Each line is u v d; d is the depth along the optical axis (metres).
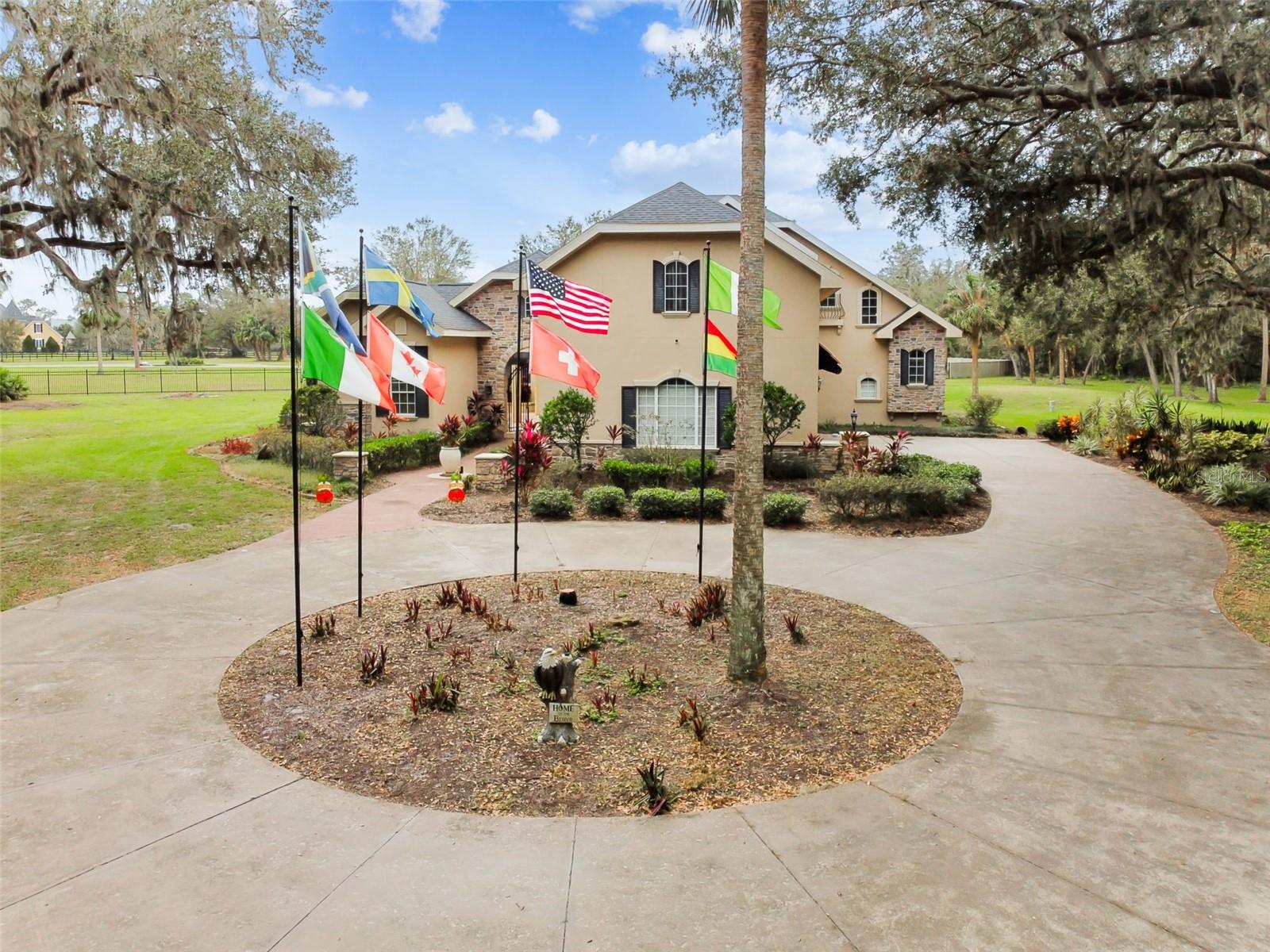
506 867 4.63
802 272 18.48
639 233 18.31
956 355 76.50
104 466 19.14
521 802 5.36
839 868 4.62
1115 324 19.86
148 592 10.00
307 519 14.45
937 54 13.02
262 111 15.78
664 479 16.53
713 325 10.86
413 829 5.03
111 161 14.59
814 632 8.59
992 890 4.41
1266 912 4.23
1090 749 6.04
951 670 7.57
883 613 9.27
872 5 12.52
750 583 7.03
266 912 4.25
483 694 7.03
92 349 109.94
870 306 29.84
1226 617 9.06
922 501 14.17
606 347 18.84
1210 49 10.80
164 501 15.43
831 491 14.20
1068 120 13.51
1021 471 19.42
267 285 16.83
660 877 4.54
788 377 18.78
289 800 5.37
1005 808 5.24
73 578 10.62
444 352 23.42
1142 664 7.70
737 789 5.51
